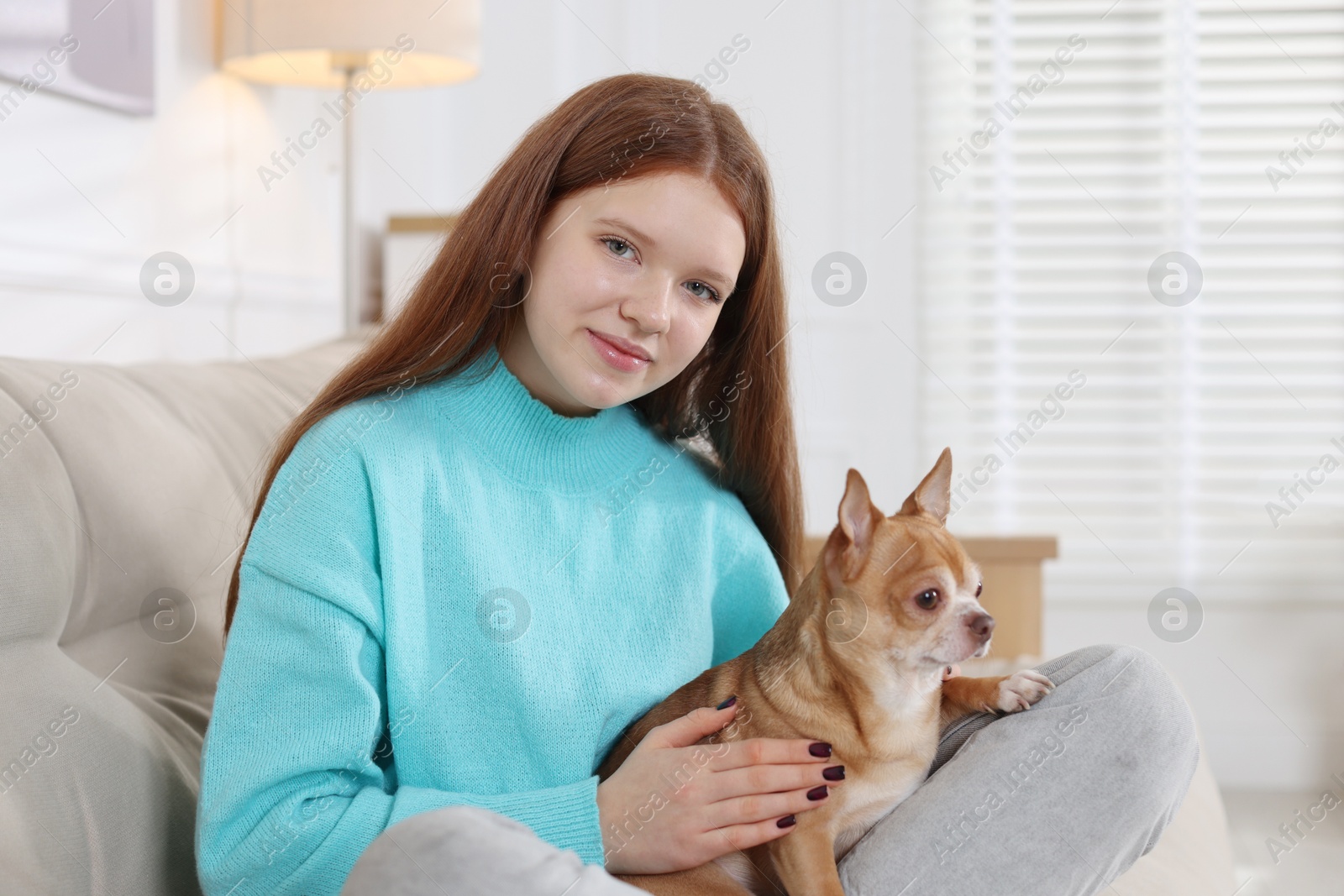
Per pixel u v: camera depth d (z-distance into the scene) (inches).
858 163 127.3
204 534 43.9
